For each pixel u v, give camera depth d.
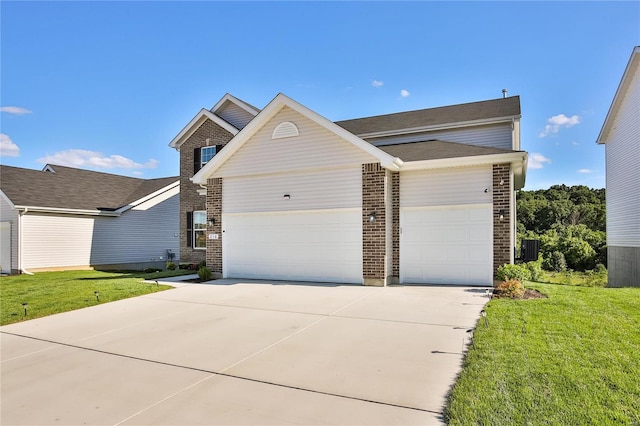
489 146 14.20
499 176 10.50
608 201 20.23
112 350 5.84
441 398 3.94
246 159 13.09
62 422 3.66
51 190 20.48
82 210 20.03
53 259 19.19
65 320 7.84
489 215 10.61
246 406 3.89
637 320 6.29
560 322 6.20
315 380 4.48
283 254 12.53
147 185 25.84
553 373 4.22
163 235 24.39
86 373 4.93
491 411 3.48
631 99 16.39
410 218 11.48
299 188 12.24
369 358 5.15
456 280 10.92
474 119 14.15
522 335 5.58
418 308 7.98
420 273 11.31
